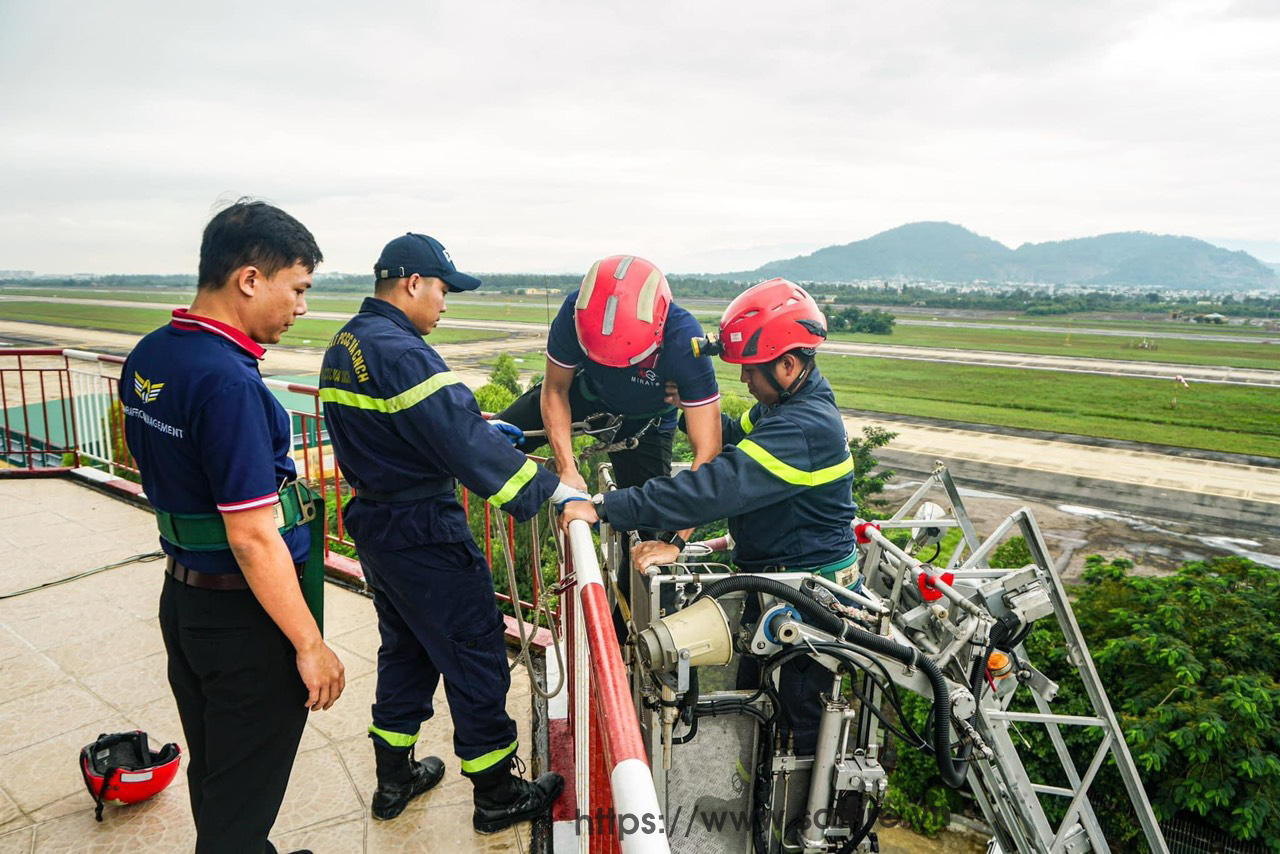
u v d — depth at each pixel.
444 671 2.18
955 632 2.38
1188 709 8.93
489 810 2.29
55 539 4.64
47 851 2.23
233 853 1.81
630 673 2.51
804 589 2.35
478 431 2.01
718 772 2.45
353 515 2.18
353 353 2.05
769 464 2.33
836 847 2.41
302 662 1.67
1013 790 2.90
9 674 3.16
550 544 11.95
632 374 2.93
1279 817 8.32
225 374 1.58
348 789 2.52
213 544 1.67
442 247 2.20
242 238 1.62
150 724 2.85
